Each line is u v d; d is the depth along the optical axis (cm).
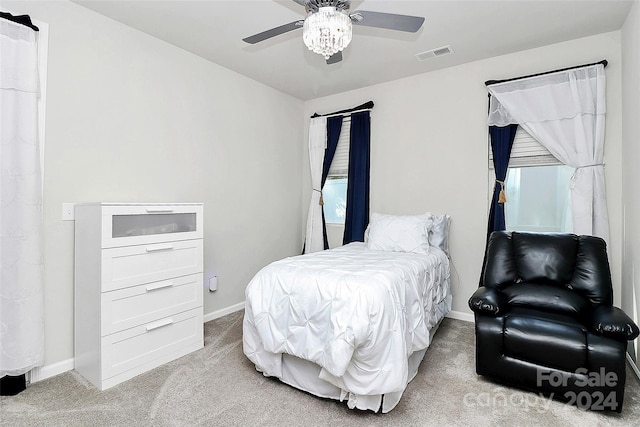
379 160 388
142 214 227
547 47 293
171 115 294
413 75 362
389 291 184
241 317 337
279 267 221
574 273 227
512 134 305
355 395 175
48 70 218
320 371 188
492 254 257
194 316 257
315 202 428
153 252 231
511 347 196
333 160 425
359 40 283
